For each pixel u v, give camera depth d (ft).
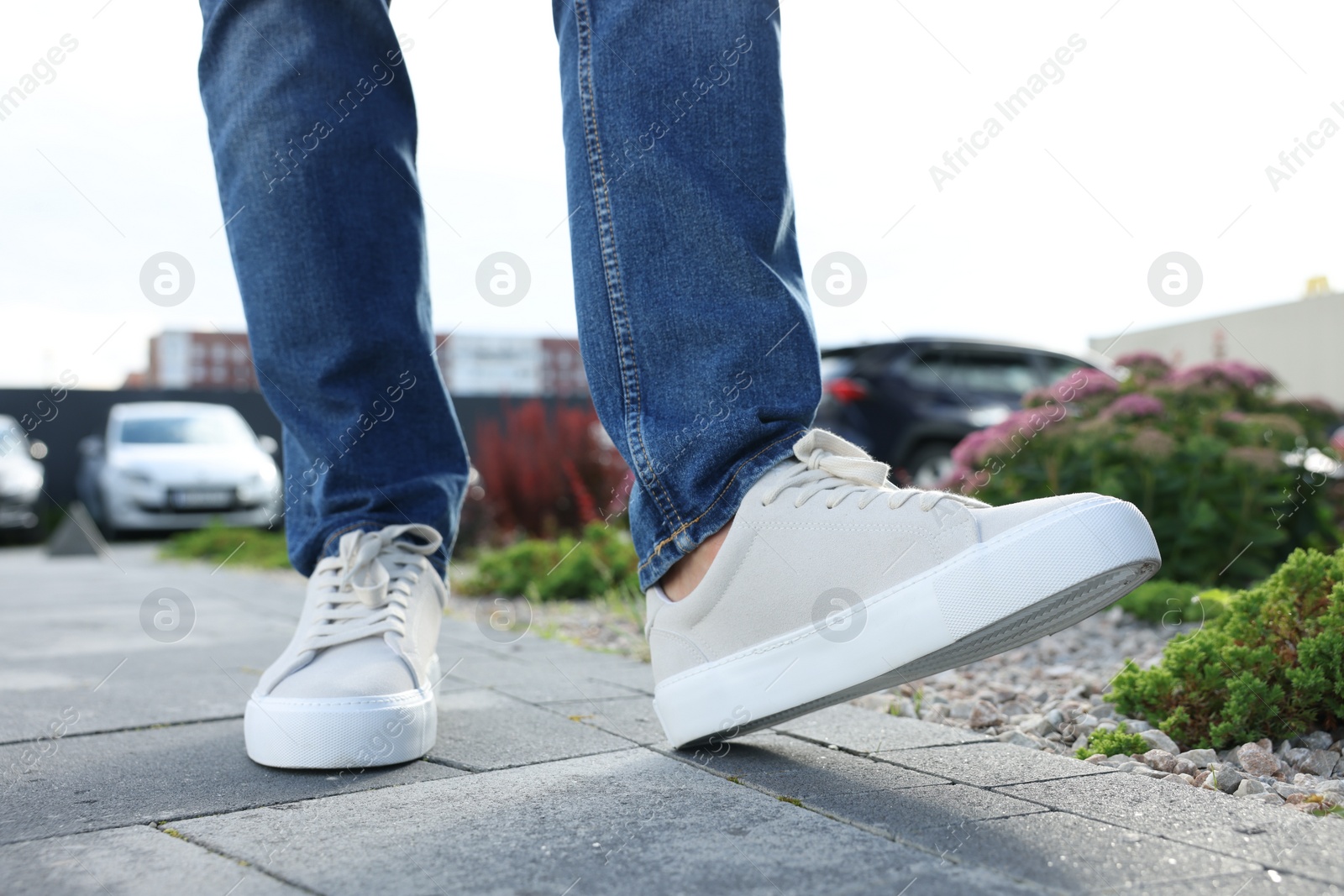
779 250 3.75
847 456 3.72
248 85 4.13
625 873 2.48
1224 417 10.66
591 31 3.71
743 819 2.94
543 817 2.99
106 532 30.91
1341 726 4.54
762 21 3.66
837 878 2.42
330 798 3.29
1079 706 5.39
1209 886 2.36
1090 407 11.14
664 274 3.61
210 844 2.80
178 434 31.27
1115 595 3.23
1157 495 10.35
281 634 8.81
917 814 3.00
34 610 11.77
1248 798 3.22
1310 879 2.41
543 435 20.83
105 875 2.55
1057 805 3.09
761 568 3.53
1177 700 4.74
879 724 4.50
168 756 4.00
